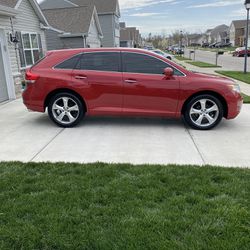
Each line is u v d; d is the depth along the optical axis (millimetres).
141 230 2842
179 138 5875
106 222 2982
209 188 3615
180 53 54562
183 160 4766
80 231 2848
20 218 3078
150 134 6145
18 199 3426
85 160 4781
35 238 2750
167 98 6324
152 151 5180
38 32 14406
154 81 6273
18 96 11164
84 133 6262
